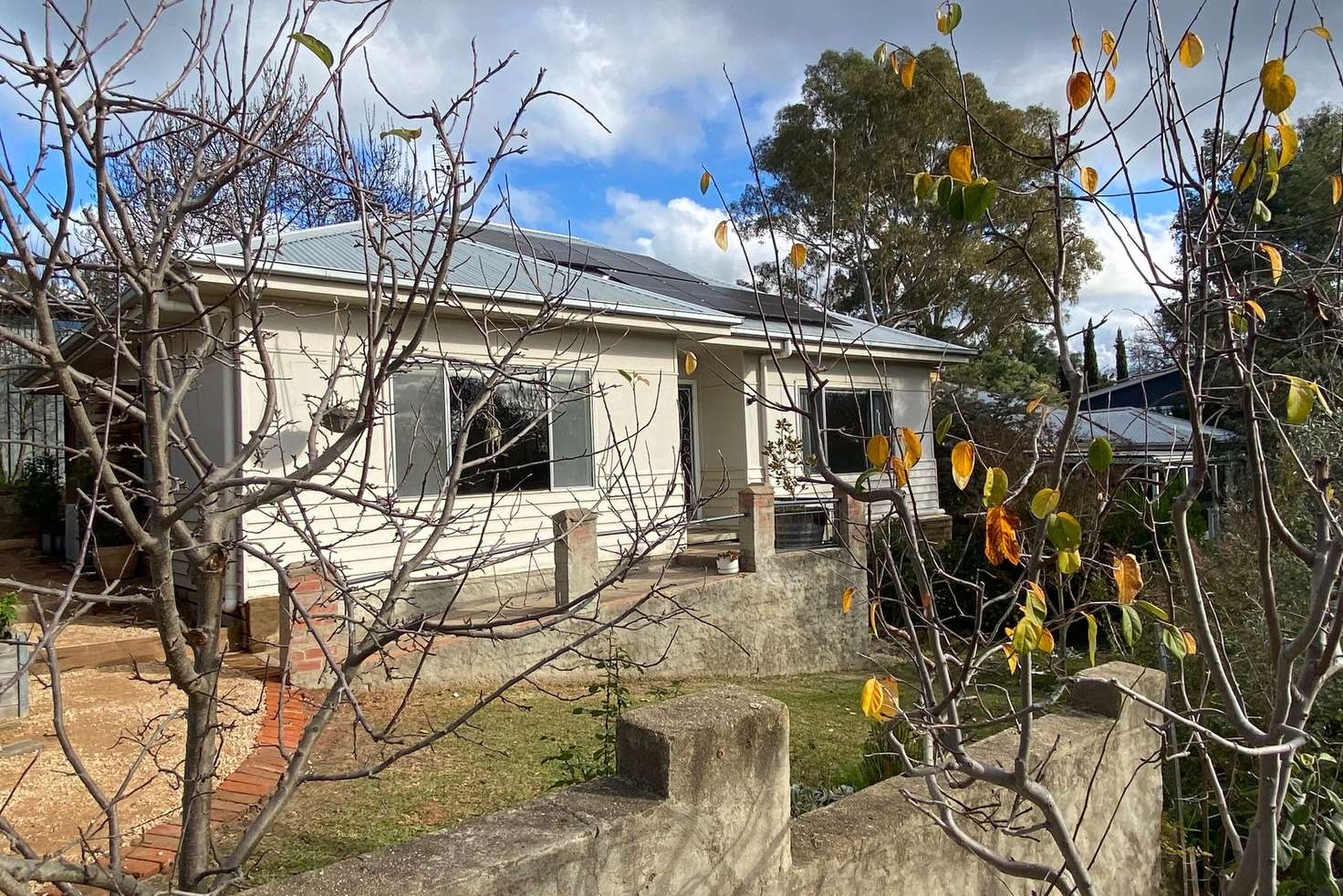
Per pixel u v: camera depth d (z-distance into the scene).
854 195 16.30
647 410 11.16
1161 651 3.04
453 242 2.59
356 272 7.94
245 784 5.02
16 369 2.54
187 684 2.39
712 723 2.49
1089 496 6.91
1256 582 6.07
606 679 8.33
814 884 2.74
